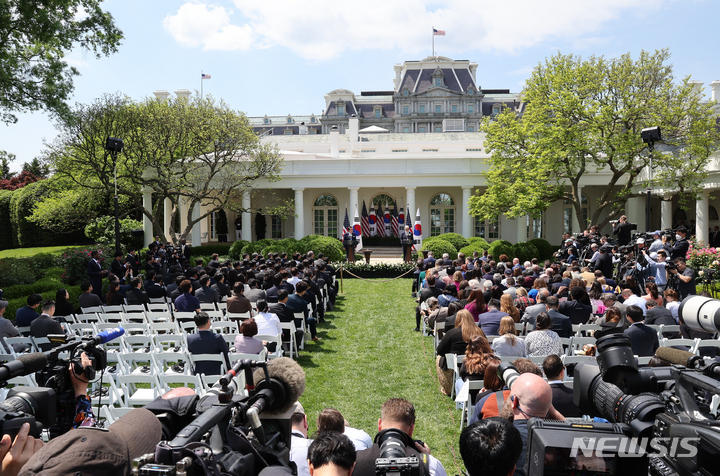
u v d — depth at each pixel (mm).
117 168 27141
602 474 2184
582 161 25344
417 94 98188
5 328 8039
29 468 1594
